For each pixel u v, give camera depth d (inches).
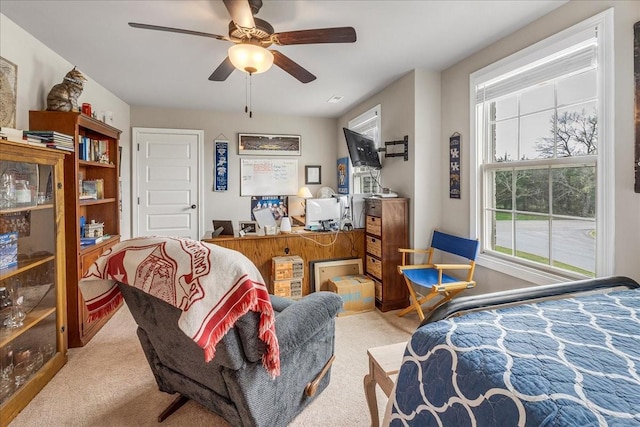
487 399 31.7
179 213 187.5
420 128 125.0
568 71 82.0
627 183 69.8
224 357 49.6
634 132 67.9
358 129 180.2
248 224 136.8
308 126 208.5
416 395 40.2
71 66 118.5
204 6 81.9
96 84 139.5
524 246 97.3
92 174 126.7
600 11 73.9
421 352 41.2
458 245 110.7
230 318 45.3
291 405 63.1
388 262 125.6
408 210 128.7
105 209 128.5
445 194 126.1
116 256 55.3
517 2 80.9
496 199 107.0
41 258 80.9
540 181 92.1
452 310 47.5
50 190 82.9
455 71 119.5
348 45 104.0
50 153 81.0
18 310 75.3
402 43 102.9
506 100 102.4
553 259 88.7
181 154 186.9
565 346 37.7
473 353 36.3
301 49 107.0
